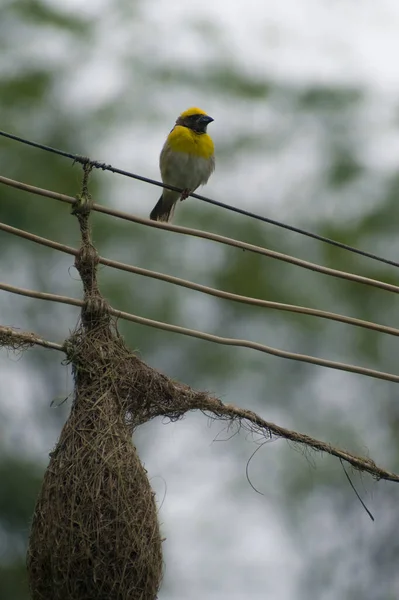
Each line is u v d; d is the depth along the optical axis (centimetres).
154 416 806
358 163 1800
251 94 1823
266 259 1734
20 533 1512
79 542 733
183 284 814
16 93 1770
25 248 1695
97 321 796
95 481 746
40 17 1828
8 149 1727
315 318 1716
